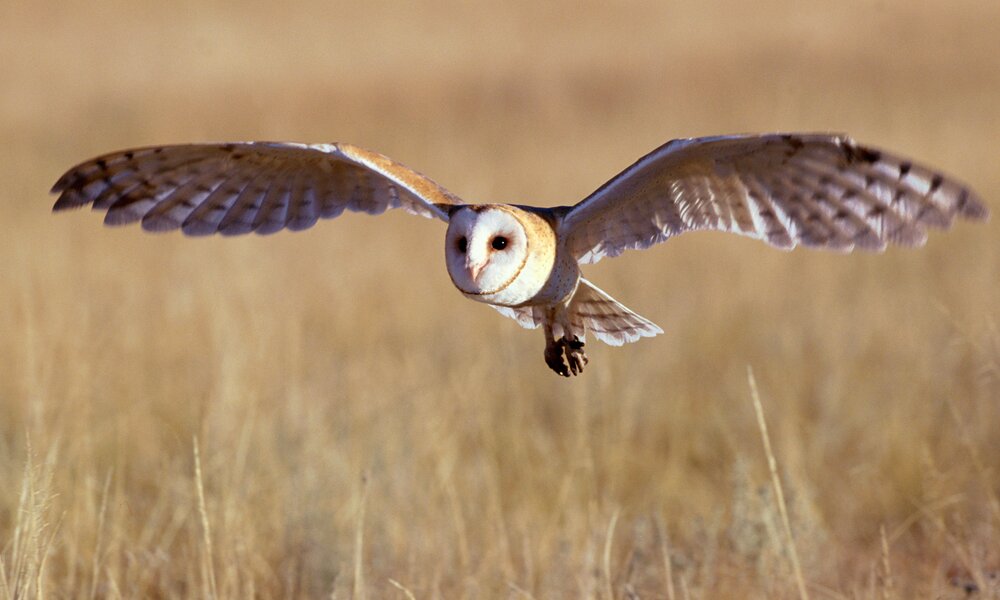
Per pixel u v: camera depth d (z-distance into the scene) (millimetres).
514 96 36750
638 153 28562
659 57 40406
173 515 10023
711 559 9461
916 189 6320
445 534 9766
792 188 6918
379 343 15281
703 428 12672
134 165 7898
